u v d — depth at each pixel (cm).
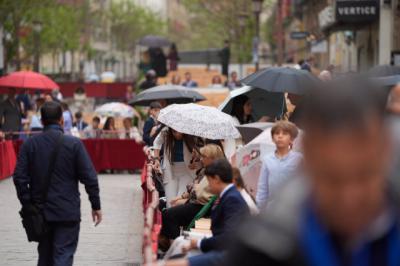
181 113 2216
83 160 1620
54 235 1625
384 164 425
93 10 16662
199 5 14412
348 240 436
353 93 424
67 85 10438
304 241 434
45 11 9844
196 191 1869
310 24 11350
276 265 441
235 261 446
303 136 431
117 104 5975
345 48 8275
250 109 2731
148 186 1886
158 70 9306
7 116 4847
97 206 1639
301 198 440
